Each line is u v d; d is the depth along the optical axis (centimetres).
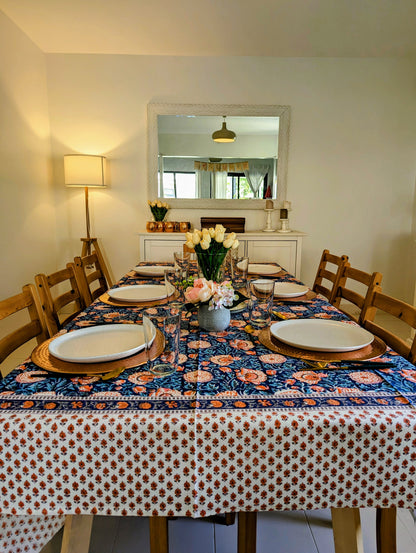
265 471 77
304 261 386
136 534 135
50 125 359
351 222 381
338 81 360
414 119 368
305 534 135
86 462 76
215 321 127
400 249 387
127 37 314
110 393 85
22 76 310
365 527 140
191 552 127
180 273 159
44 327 138
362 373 96
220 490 77
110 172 367
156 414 77
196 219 379
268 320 132
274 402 82
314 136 366
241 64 354
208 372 97
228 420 75
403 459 76
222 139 365
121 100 358
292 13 273
